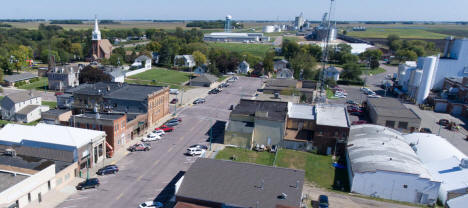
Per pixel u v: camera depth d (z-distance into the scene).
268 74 176.88
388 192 57.00
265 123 76.94
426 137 76.06
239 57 198.62
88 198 52.56
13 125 65.62
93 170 62.22
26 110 90.81
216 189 48.75
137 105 85.62
